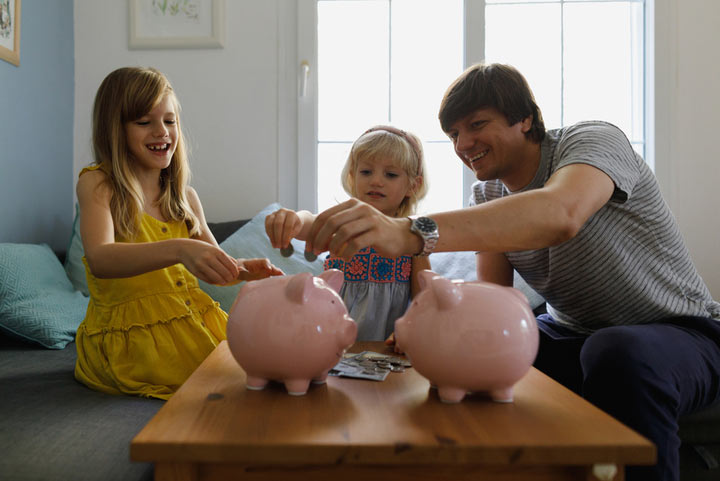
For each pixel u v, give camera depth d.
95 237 1.03
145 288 1.11
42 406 0.90
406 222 0.72
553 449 0.51
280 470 0.54
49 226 1.92
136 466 0.72
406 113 2.07
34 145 1.82
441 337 0.62
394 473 0.54
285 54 2.04
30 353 1.31
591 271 1.05
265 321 0.64
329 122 2.08
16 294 1.39
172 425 0.55
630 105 2.06
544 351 1.17
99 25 2.05
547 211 0.76
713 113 1.96
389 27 2.06
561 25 2.04
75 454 0.73
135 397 1.00
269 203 2.05
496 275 1.26
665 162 1.97
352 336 0.68
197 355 1.08
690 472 1.00
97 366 1.06
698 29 1.97
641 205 1.04
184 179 1.27
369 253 1.28
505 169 1.05
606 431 0.54
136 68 1.18
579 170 0.85
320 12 2.06
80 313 1.49
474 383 0.62
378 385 0.71
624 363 0.82
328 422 0.56
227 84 2.04
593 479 0.52
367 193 1.28
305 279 0.65
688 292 1.08
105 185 1.11
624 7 2.04
